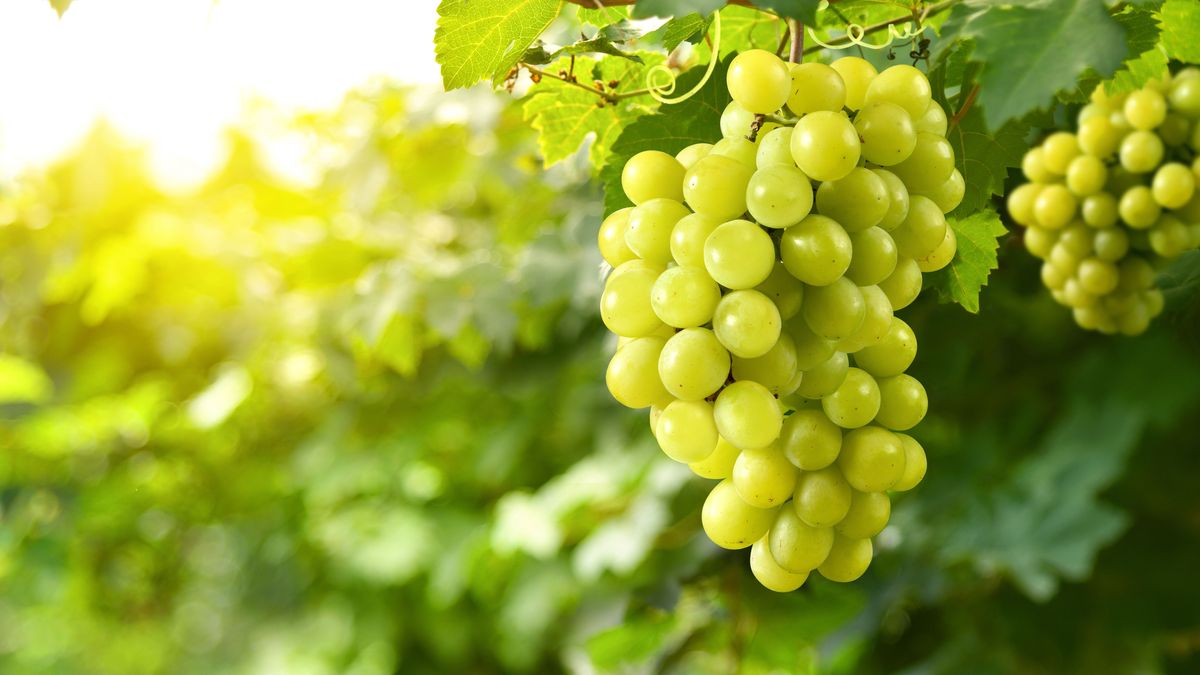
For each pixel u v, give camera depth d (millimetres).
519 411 2238
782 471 940
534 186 1876
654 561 1798
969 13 952
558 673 2344
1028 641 1887
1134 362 1920
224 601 2938
